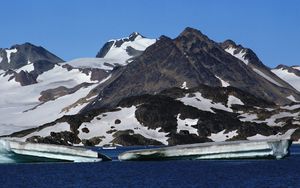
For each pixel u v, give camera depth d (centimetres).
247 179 14900
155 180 15025
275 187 13075
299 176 15612
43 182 14938
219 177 15475
